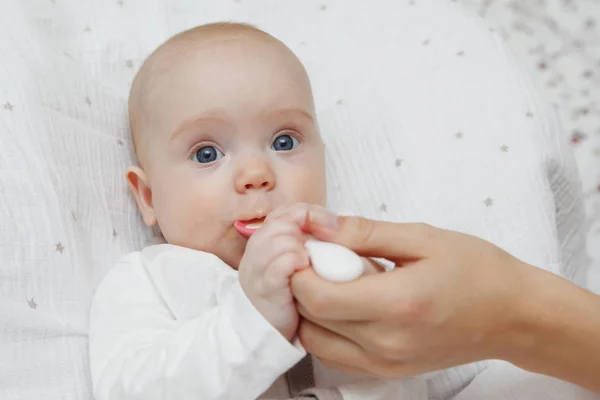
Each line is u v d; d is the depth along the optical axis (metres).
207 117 0.88
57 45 1.10
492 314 0.63
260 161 0.87
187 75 0.90
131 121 1.02
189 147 0.90
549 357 0.68
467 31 1.21
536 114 1.11
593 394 0.79
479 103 1.12
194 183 0.88
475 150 1.08
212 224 0.87
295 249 0.65
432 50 1.20
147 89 0.95
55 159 0.94
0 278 0.81
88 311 0.88
